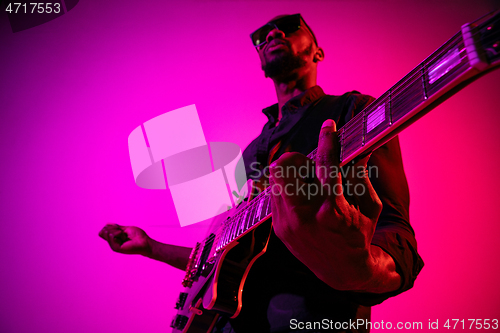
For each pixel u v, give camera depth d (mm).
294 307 791
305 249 561
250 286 922
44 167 3070
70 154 3109
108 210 2883
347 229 516
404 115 487
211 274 1044
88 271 2713
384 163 800
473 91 2301
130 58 3350
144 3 3527
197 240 2633
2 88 3332
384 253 630
